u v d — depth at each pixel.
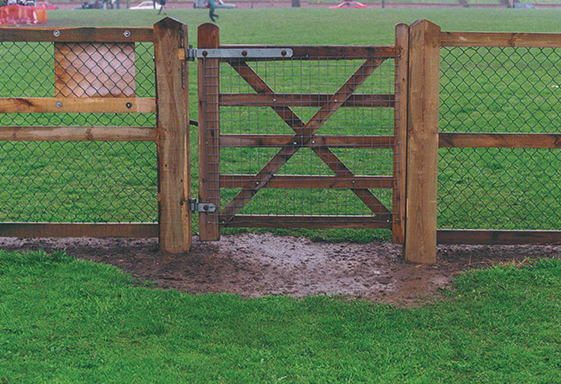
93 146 10.06
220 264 5.29
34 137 5.30
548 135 5.18
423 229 5.27
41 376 3.45
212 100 5.28
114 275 4.82
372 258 5.52
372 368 3.59
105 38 5.13
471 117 12.57
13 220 6.54
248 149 9.93
